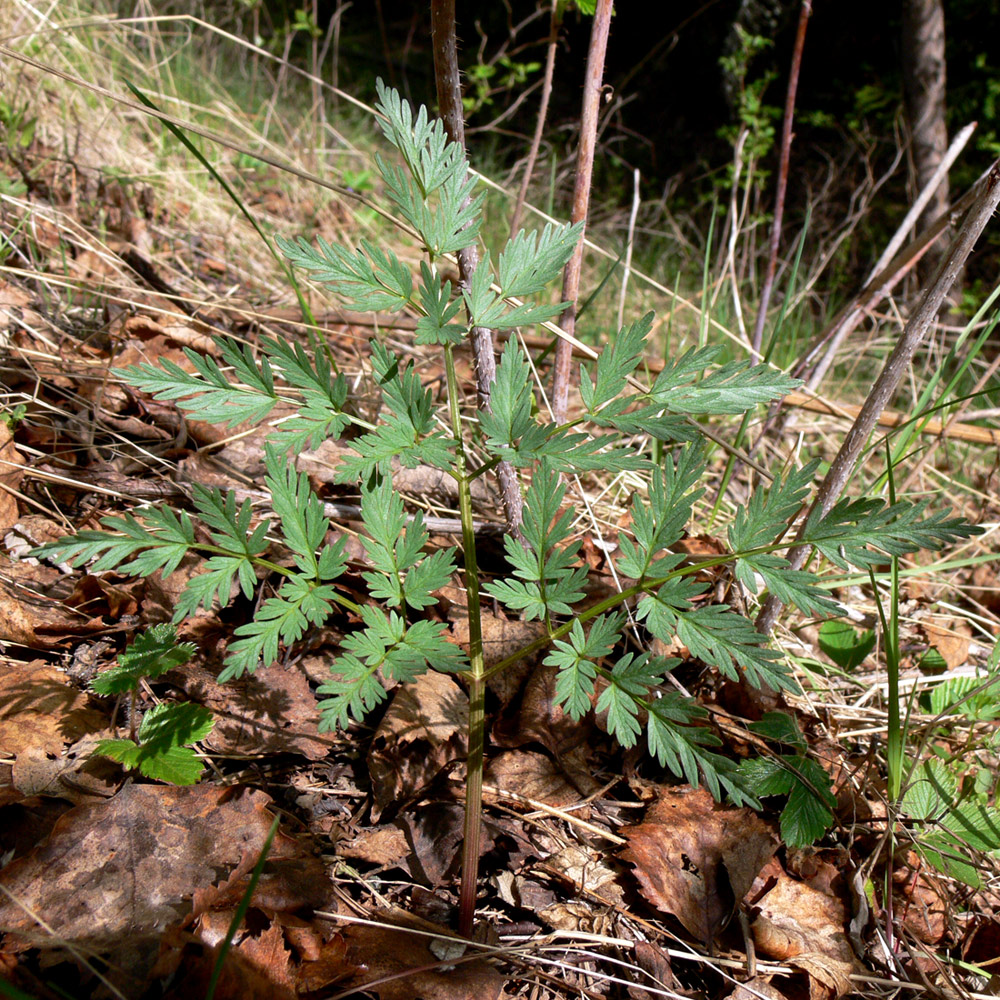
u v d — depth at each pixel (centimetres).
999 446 60
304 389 28
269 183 85
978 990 33
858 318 54
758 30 156
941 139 110
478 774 28
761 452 60
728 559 27
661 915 33
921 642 48
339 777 34
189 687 35
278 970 27
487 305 29
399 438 28
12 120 62
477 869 30
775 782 35
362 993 28
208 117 88
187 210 72
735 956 32
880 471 63
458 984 28
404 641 27
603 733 38
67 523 40
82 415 44
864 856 36
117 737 33
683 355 29
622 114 179
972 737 40
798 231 143
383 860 32
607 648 27
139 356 49
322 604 27
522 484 46
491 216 101
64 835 29
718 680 40
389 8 206
